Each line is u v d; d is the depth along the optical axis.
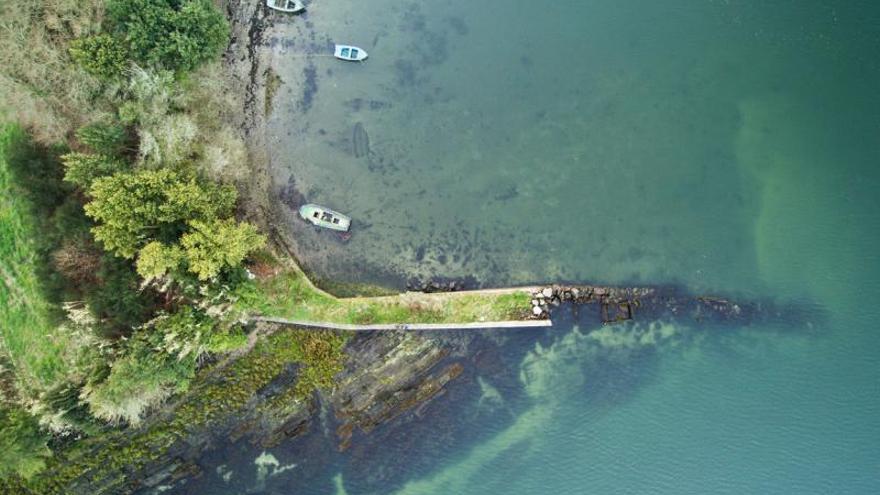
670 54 37.88
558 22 37.75
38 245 32.53
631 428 37.53
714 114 37.66
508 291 37.44
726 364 37.56
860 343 37.22
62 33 32.19
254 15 37.50
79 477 36.06
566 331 37.62
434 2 37.78
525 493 37.56
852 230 37.38
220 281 32.78
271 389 36.94
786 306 37.53
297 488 37.41
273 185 37.47
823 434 37.00
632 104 37.84
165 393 35.31
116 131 32.47
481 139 37.84
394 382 37.31
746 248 37.69
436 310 37.09
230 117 37.03
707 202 37.81
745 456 37.12
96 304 31.81
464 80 37.84
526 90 37.91
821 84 37.38
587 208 37.84
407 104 37.75
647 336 37.69
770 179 37.66
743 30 37.66
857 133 37.38
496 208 37.84
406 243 37.81
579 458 37.50
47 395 32.19
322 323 36.69
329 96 37.66
